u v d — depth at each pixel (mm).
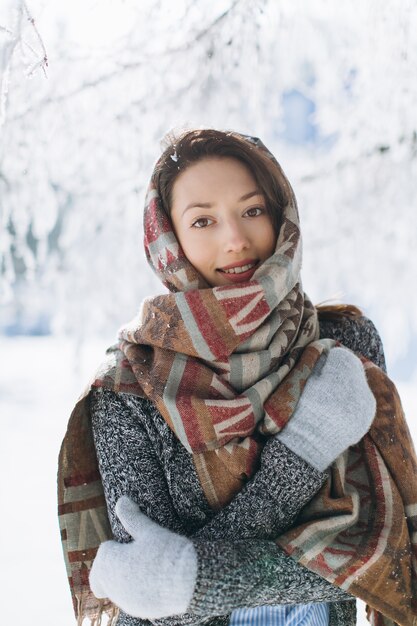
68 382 9039
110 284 4828
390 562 1243
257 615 1299
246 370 1339
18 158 3299
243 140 1427
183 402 1303
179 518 1298
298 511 1270
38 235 3799
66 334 5133
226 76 3080
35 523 4391
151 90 3109
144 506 1276
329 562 1219
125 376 1371
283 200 1440
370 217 4113
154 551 1160
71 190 3947
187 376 1335
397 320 4527
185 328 1336
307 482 1251
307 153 4172
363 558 1234
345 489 1318
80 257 4656
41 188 3555
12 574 3654
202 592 1130
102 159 3398
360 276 4379
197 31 2943
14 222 3742
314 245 4328
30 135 3191
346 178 4027
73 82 3088
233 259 1385
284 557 1211
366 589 1223
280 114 3854
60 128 3221
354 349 1521
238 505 1245
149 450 1327
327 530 1242
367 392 1320
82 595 1453
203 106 3189
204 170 1393
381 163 3939
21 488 5055
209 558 1152
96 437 1362
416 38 3098
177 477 1307
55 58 3021
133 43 3008
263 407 1316
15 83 2824
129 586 1146
